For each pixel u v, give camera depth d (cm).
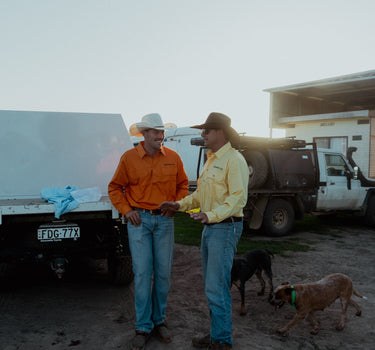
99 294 426
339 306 410
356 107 2153
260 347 308
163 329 319
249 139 765
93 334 324
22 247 389
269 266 420
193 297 425
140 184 313
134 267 312
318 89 1747
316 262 591
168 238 319
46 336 319
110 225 417
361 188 948
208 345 302
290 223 808
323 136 1627
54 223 387
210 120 286
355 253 661
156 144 308
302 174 812
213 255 283
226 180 284
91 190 414
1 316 361
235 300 423
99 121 477
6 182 430
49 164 448
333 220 1062
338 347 312
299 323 361
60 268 389
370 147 1480
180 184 344
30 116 451
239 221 292
